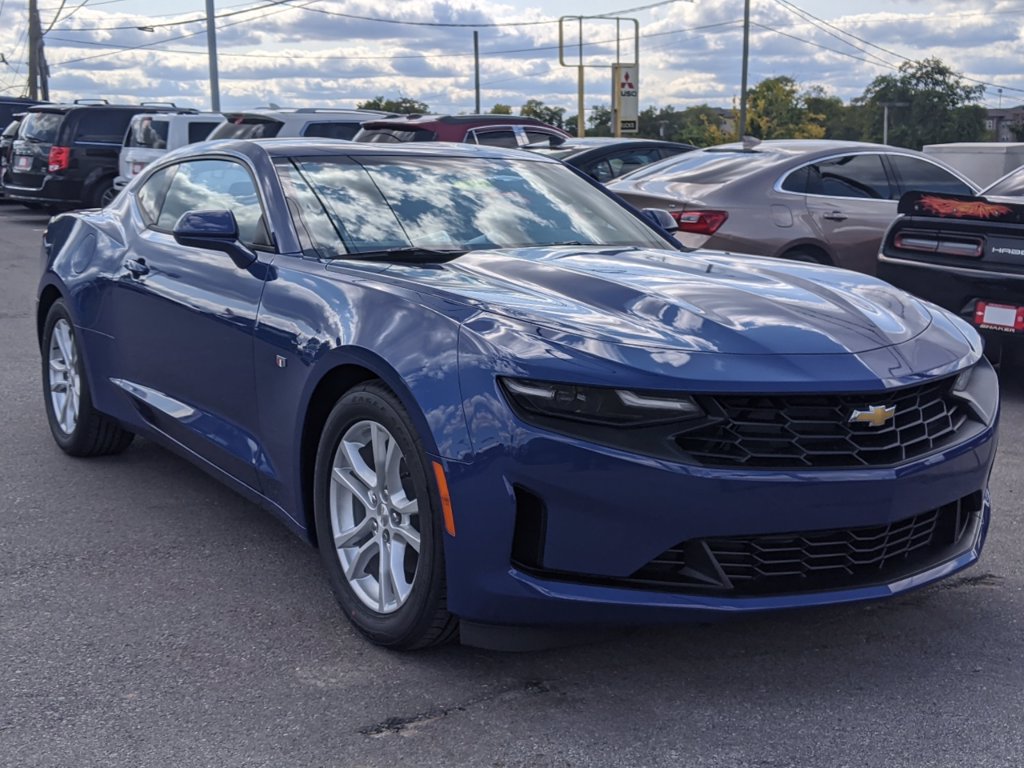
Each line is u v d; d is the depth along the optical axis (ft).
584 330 9.66
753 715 9.36
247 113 49.90
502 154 15.43
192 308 13.26
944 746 8.86
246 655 10.43
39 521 14.16
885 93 344.49
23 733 8.95
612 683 9.93
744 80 155.94
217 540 13.56
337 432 10.79
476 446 9.25
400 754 8.71
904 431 9.96
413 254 12.25
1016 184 23.62
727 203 27.48
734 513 9.13
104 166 61.67
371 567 10.87
